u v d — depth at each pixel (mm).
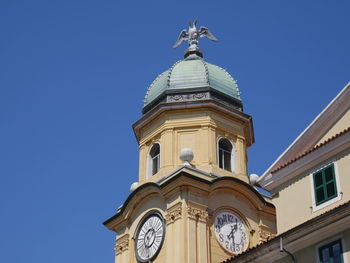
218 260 39625
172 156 43250
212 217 40719
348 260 25609
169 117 44656
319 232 26797
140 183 44344
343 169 27875
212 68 47500
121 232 43156
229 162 44531
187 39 50781
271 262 28688
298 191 29484
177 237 39125
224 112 45125
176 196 40438
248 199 42656
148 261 40281
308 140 31594
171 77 46406
